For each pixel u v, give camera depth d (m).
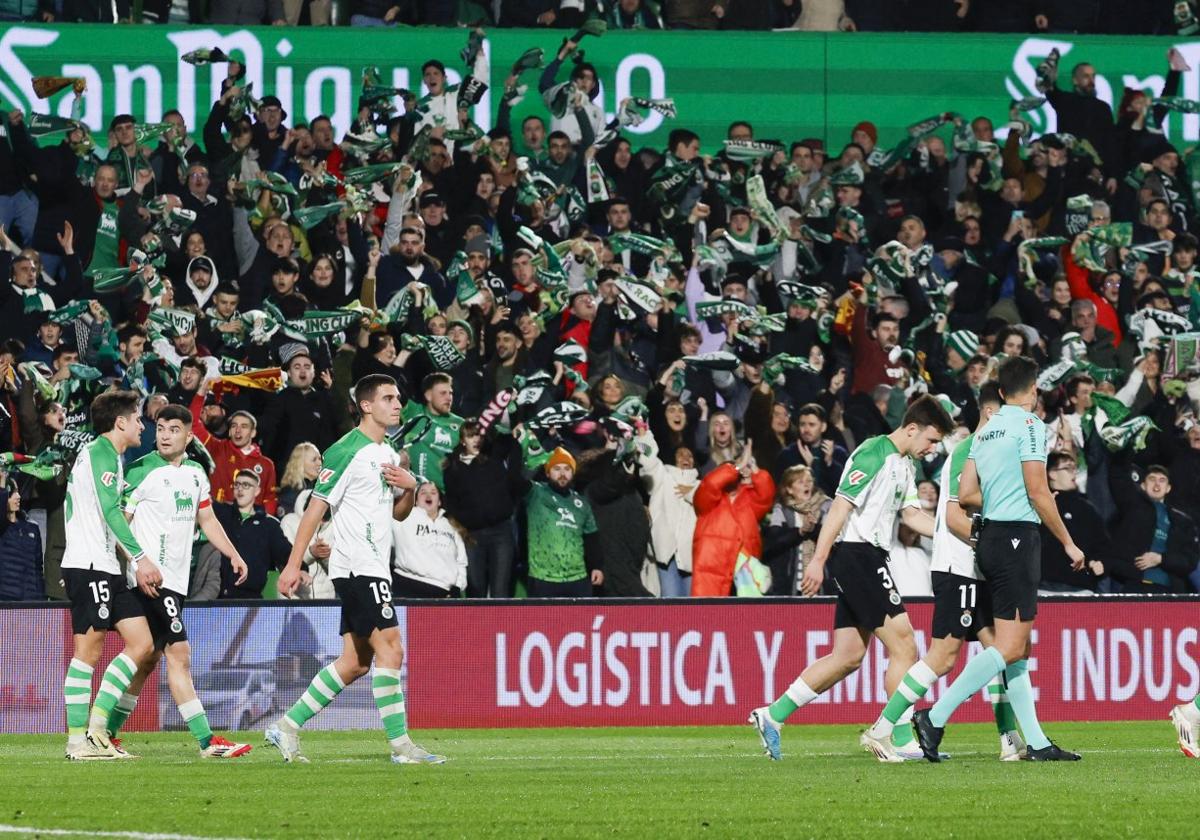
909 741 33.56
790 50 69.38
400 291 55.44
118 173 59.53
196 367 51.06
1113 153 68.94
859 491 31.23
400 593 47.59
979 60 70.44
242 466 48.88
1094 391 54.50
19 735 43.78
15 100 64.06
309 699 32.25
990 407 32.44
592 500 50.31
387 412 31.22
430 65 64.44
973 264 63.16
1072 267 62.88
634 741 41.38
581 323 56.56
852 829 20.77
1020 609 30.17
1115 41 71.00
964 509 31.20
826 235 63.66
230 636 45.16
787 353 58.75
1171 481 55.12
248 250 59.06
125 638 33.94
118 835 20.42
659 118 68.50
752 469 50.72
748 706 47.75
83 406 51.47
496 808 23.45
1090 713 48.56
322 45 66.31
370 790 26.33
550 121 66.75
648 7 69.38
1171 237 65.81
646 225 64.12
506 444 51.47
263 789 26.56
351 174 60.53
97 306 54.16
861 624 32.00
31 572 47.91
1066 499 50.97
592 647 47.22
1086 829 20.72
